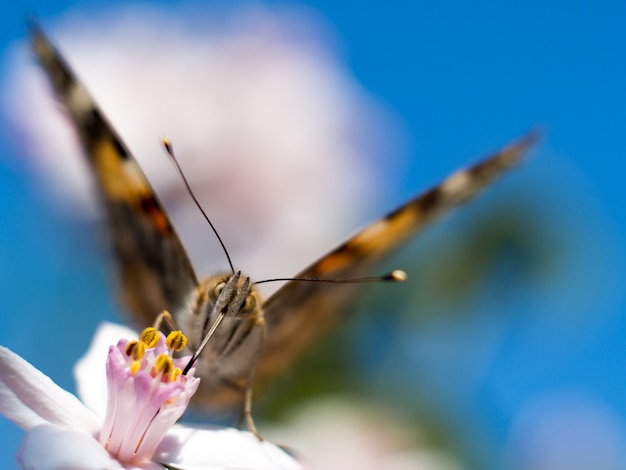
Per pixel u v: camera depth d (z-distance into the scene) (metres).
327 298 0.26
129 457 0.23
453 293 0.29
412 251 0.29
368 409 0.28
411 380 0.29
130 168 0.25
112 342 0.24
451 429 0.28
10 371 0.23
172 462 0.24
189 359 0.24
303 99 0.30
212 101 0.30
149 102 0.30
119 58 0.30
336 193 0.30
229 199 0.30
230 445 0.24
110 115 0.30
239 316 0.24
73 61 0.30
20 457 0.22
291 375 0.27
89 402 0.24
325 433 0.28
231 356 0.24
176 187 0.30
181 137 0.30
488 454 0.29
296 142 0.30
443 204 0.26
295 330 0.26
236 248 0.30
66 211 0.28
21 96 0.29
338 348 0.28
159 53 0.30
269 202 0.30
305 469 0.24
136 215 0.25
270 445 0.24
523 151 0.26
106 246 0.26
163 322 0.25
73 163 0.29
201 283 0.24
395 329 0.29
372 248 0.26
